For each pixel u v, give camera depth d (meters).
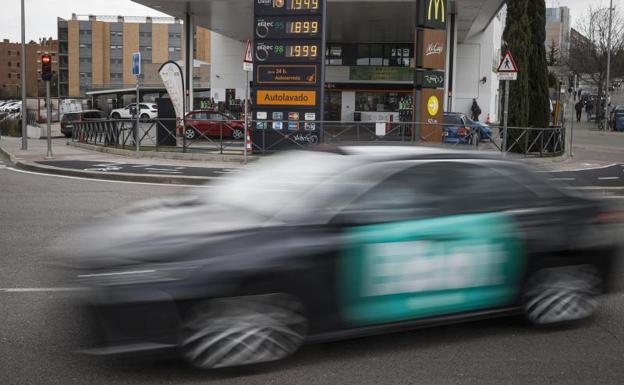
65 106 64.62
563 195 5.47
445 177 4.98
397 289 4.62
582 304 5.47
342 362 4.65
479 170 5.14
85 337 4.37
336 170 4.86
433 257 4.75
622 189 15.14
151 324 4.01
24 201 12.48
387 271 4.59
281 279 4.26
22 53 26.39
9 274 6.95
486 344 5.09
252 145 21.92
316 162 5.12
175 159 21.44
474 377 4.45
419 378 4.41
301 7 21.42
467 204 4.96
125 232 4.58
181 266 4.09
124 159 21.34
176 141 23.20
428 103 20.45
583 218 5.40
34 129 38.50
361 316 4.52
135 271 4.05
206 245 4.23
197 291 4.05
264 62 21.88
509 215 5.07
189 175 16.62
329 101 47.91
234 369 4.30
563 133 24.81
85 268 4.25
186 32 35.91
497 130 21.95
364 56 47.28
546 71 23.52
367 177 4.77
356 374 4.45
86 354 4.24
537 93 23.42
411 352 4.89
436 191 4.91
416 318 4.72
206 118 27.61
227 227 4.45
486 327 5.47
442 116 20.77
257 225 4.45
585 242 5.38
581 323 5.63
